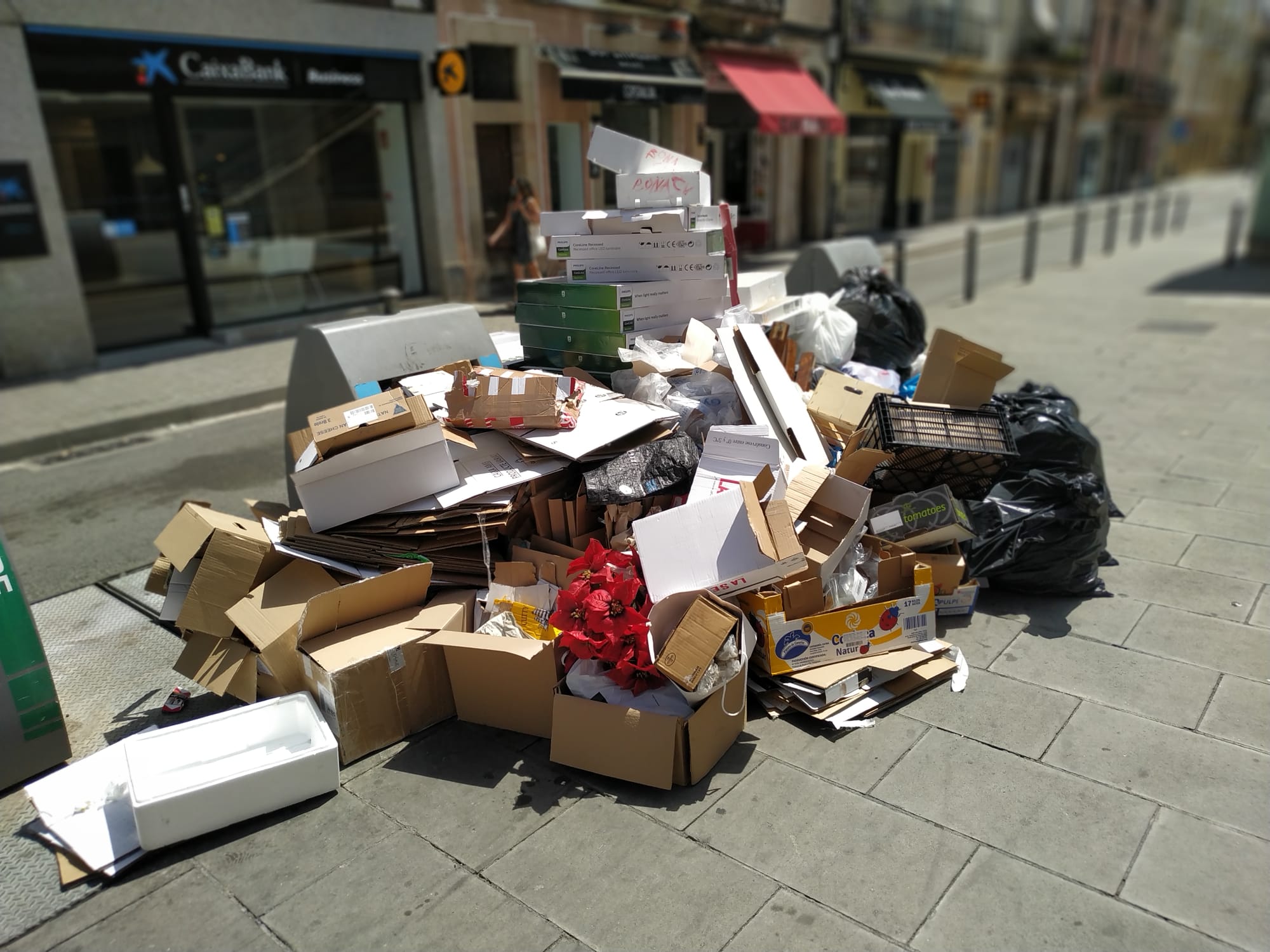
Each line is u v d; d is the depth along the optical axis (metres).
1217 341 9.75
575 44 13.23
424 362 4.61
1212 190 44.56
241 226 10.92
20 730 3.12
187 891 2.67
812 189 20.31
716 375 4.25
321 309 11.84
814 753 3.21
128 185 10.11
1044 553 4.12
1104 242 20.80
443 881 2.68
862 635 3.50
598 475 3.66
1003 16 26.83
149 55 9.23
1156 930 2.42
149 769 3.01
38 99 8.64
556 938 2.46
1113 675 3.62
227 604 3.50
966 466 4.09
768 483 3.38
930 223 25.64
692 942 2.43
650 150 4.86
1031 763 3.11
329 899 2.62
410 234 12.45
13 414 7.80
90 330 9.34
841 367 5.23
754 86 16.36
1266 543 4.73
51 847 2.87
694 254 4.52
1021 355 9.41
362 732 3.22
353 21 10.69
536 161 12.99
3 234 8.57
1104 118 37.84
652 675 3.15
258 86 10.05
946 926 2.46
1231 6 57.03
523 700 3.30
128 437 7.55
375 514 3.75
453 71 11.09
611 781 3.09
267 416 8.03
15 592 3.08
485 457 3.90
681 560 3.31
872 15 20.47
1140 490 5.53
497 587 3.62
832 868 2.67
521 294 4.79
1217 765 3.06
